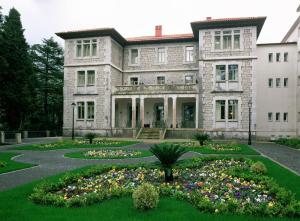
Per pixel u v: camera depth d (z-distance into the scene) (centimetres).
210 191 764
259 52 3528
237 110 3142
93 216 575
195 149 1973
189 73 3650
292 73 3447
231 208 618
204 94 3216
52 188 788
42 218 563
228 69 3184
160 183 880
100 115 3506
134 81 3862
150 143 2644
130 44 3872
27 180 983
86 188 798
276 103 3462
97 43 3553
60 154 1795
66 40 3666
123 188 770
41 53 4988
